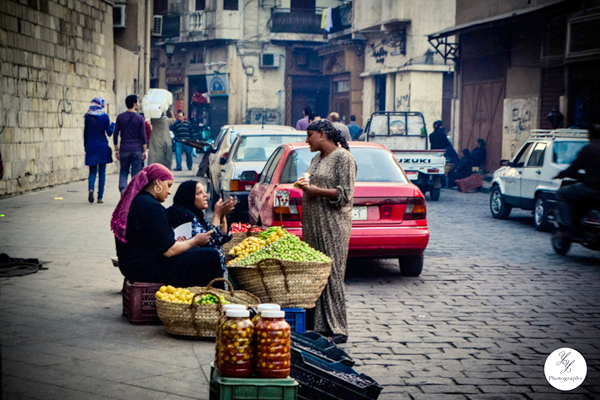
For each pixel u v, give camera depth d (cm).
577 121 2017
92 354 496
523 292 786
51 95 1727
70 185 1816
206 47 4622
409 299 743
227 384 353
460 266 944
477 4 2612
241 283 572
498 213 1513
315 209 574
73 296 673
